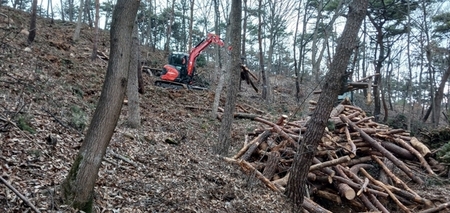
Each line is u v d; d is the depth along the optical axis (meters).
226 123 8.26
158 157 6.50
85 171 3.44
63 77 9.97
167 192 5.03
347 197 7.05
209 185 5.88
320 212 6.35
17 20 15.40
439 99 21.33
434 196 7.55
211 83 19.02
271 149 8.30
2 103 5.68
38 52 11.45
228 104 8.27
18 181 3.75
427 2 21.36
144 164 5.92
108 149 5.85
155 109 11.16
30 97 6.63
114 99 3.43
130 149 6.38
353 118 10.10
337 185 7.45
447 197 7.50
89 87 10.39
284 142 8.23
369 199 7.22
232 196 5.74
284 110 17.73
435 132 11.00
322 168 7.55
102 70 13.23
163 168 6.00
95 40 14.68
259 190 6.47
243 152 8.30
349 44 5.67
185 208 4.73
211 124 11.38
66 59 11.98
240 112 14.41
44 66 10.02
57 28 19.36
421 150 9.12
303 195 6.37
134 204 4.38
